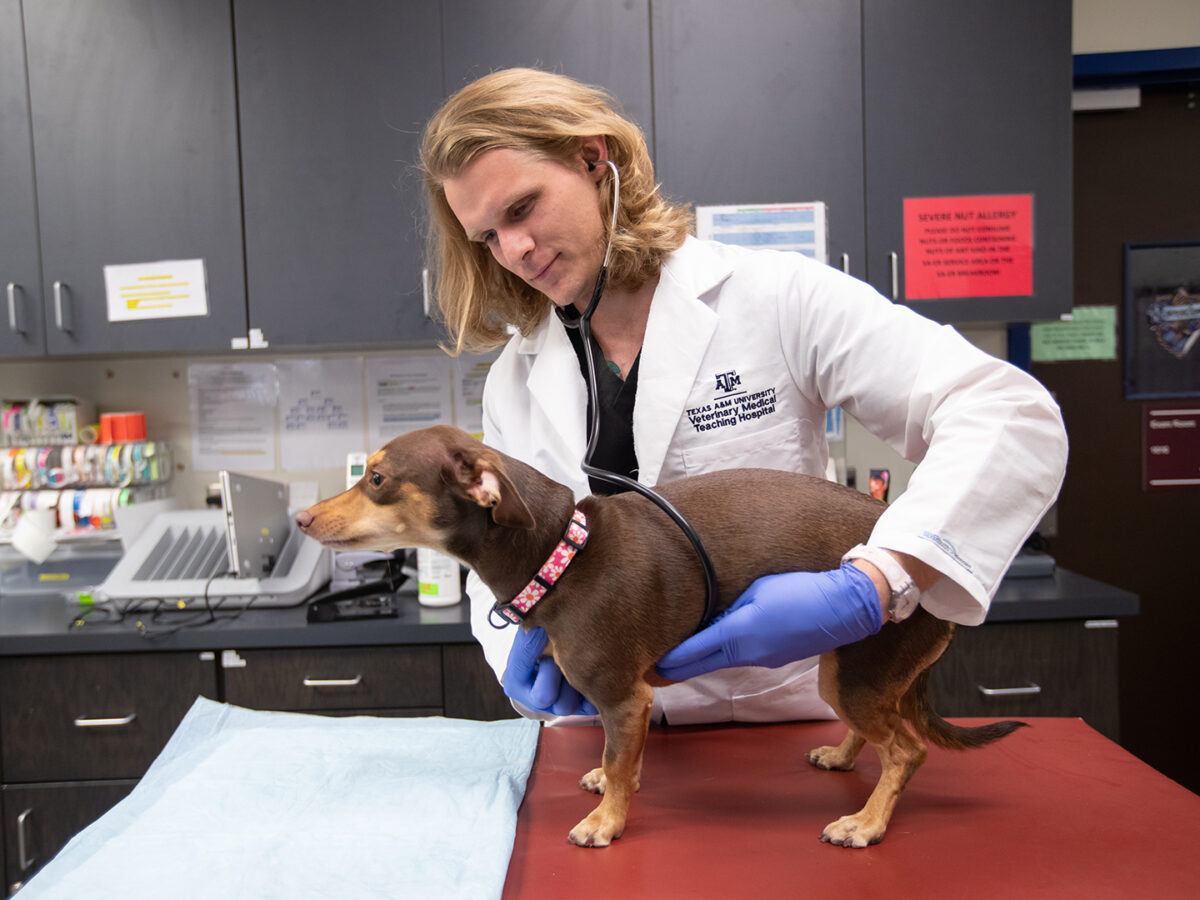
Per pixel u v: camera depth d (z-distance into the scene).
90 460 2.13
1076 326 2.38
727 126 1.91
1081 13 2.30
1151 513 2.42
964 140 1.91
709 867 0.78
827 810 0.90
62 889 0.74
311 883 0.75
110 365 2.36
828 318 0.99
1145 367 2.39
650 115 1.92
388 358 2.34
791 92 1.91
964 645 1.75
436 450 0.87
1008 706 1.76
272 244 1.98
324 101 1.95
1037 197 1.92
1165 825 0.85
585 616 0.83
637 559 0.83
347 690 1.78
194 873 0.76
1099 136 2.37
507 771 1.00
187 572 1.94
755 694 1.17
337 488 2.36
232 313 1.99
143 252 1.99
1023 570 1.91
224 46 1.95
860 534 0.87
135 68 1.96
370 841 0.82
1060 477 0.85
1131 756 1.02
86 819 1.78
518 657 1.02
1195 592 2.43
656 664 0.86
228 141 1.96
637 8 1.90
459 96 0.92
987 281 1.94
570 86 0.95
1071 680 1.75
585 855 0.81
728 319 1.06
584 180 0.96
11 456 2.14
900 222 1.92
